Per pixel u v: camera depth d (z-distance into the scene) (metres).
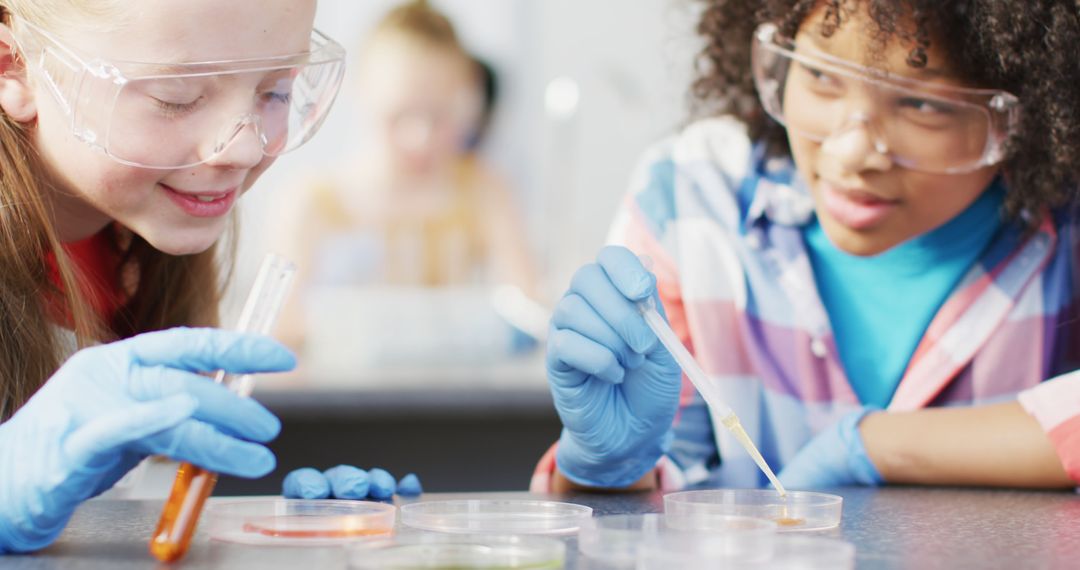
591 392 1.15
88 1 1.05
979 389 1.39
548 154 3.87
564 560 0.94
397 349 2.43
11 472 0.95
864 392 1.42
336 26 3.84
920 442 1.22
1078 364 1.42
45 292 1.18
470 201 3.32
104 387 0.95
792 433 1.42
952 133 1.22
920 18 1.20
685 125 1.54
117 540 0.98
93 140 1.06
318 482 1.12
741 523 1.00
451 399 1.98
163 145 1.06
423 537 0.94
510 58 3.94
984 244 1.39
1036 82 1.24
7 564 0.92
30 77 1.10
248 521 0.98
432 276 3.27
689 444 1.42
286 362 0.95
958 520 1.06
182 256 1.31
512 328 2.57
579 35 3.92
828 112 1.24
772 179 1.46
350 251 3.22
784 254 1.44
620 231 1.50
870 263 1.41
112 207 1.11
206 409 0.94
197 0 1.04
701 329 1.44
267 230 3.31
